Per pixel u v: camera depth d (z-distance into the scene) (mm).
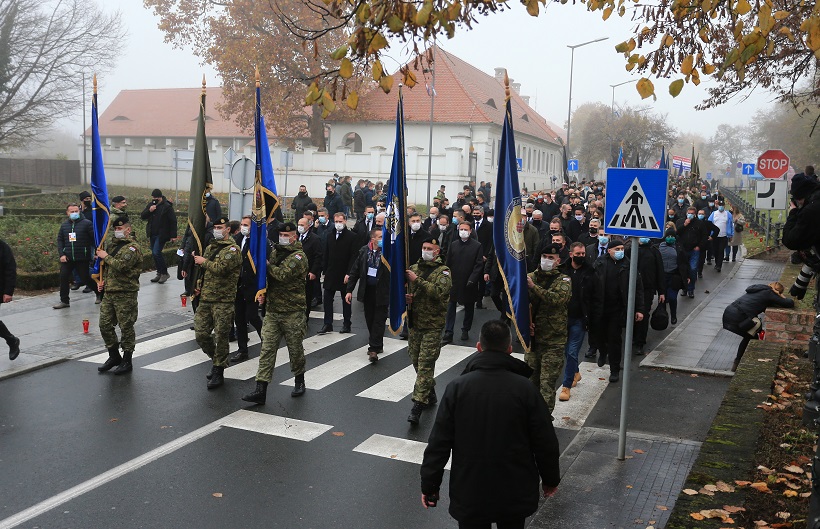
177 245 20078
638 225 6758
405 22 4949
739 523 4766
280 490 6203
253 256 8820
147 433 7504
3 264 9766
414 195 39875
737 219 23531
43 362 9992
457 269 11945
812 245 5016
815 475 3986
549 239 13828
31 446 7094
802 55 11609
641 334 11180
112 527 5492
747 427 6609
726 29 9859
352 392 9078
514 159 7309
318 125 45875
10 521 5547
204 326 9133
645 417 8242
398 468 6727
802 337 10422
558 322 7637
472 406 4125
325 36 37281
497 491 4051
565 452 7098
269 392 9023
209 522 5602
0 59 43719
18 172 54375
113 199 14680
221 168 43562
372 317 10562
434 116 45219
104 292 9711
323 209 15188
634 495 6020
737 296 17094
